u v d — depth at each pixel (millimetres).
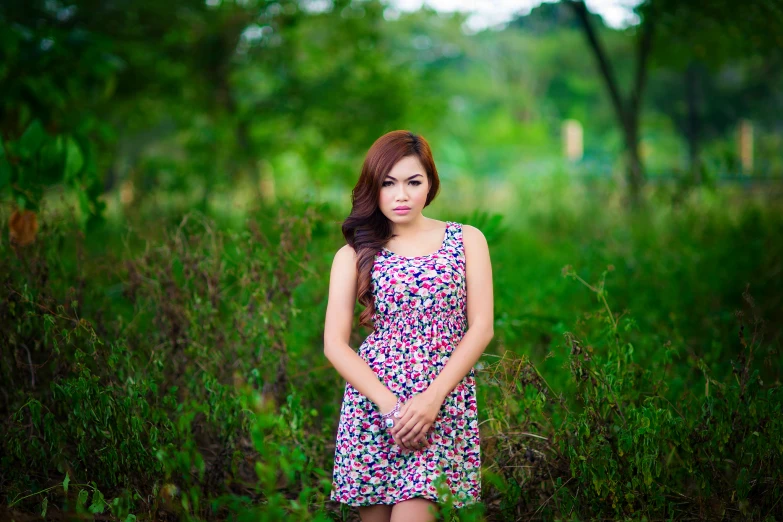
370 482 2629
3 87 6105
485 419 3262
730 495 2816
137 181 9555
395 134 2719
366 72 12188
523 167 17578
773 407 2775
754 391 2854
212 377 3223
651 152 25969
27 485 2980
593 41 11422
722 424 2785
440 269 2650
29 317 3451
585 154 28328
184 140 12484
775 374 3887
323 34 12312
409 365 2609
